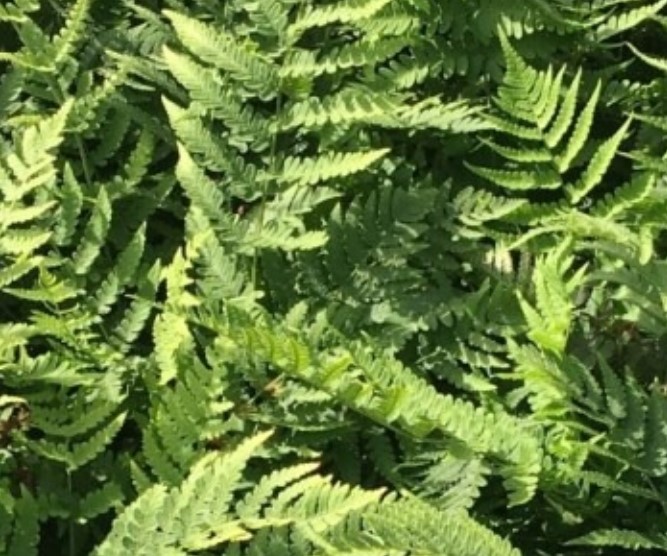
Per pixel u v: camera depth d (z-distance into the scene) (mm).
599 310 1004
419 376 971
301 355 883
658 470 888
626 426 898
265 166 1064
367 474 967
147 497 819
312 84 1065
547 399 907
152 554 798
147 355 1011
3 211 940
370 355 898
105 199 1000
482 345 975
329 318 979
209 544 789
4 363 920
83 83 1069
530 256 1028
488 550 791
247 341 884
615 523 928
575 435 916
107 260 1040
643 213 1040
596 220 978
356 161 998
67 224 1000
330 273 1002
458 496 894
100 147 1068
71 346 957
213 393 909
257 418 929
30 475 926
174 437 890
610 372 916
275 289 1004
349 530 812
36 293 928
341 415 945
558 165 1039
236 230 1000
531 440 878
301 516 818
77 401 925
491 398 958
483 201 1037
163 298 1053
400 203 1017
